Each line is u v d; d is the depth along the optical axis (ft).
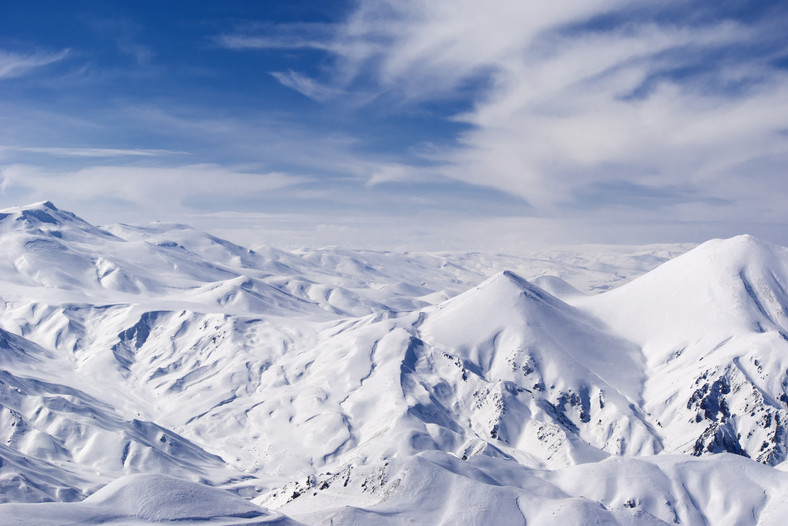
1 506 517.14
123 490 578.66
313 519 624.59
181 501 578.66
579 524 630.74
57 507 535.60
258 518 583.17
